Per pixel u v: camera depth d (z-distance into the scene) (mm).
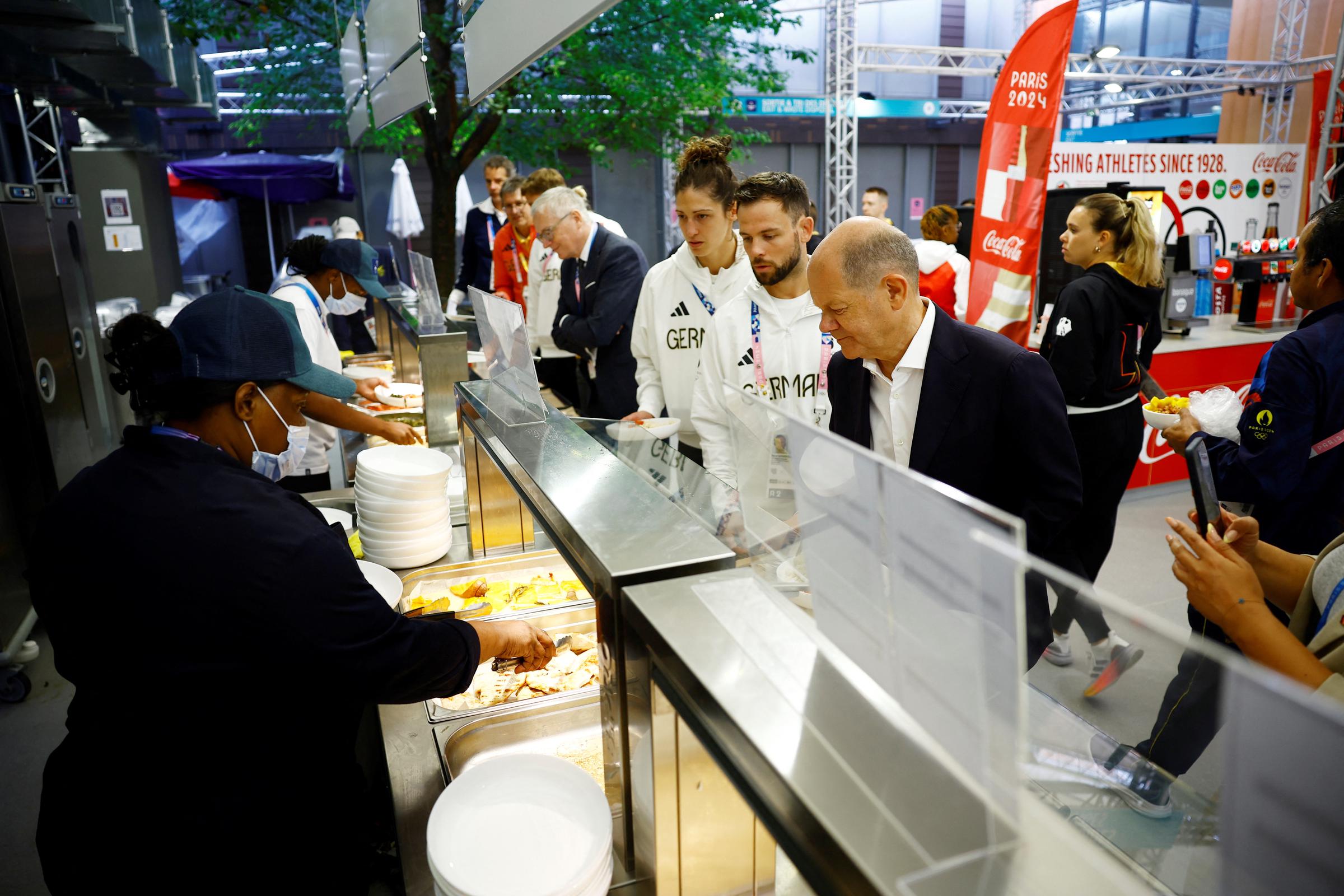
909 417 1513
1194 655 432
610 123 6574
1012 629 432
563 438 1376
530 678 1537
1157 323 3062
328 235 10633
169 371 1078
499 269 4723
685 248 2328
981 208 3740
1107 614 503
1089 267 2922
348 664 1032
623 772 933
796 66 13266
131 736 1021
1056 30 3469
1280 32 9273
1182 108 12008
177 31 6594
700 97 6531
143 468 1043
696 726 703
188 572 987
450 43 5355
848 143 13766
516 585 1818
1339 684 838
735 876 868
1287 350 1663
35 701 2902
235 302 1118
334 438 3070
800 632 687
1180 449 1968
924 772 506
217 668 1005
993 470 1476
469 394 1764
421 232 11023
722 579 851
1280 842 365
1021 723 438
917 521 498
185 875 1052
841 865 511
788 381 1937
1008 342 1446
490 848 950
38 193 3617
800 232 1849
